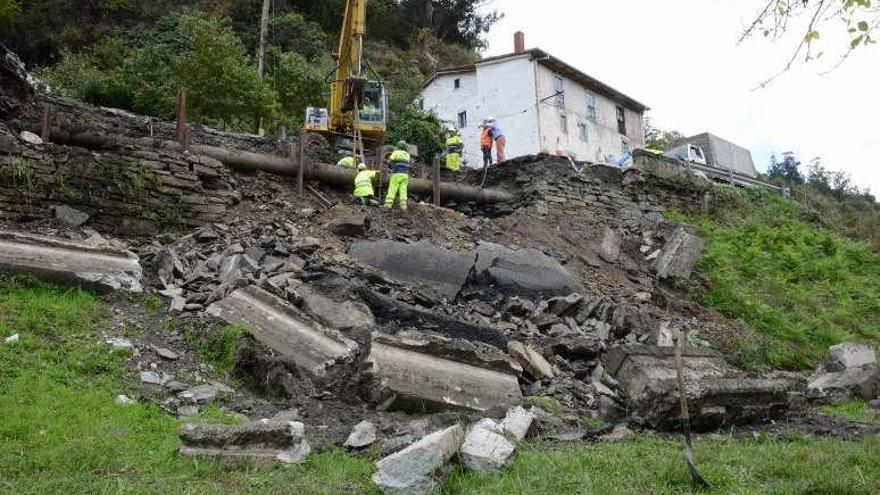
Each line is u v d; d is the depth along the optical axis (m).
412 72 39.03
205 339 7.77
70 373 6.59
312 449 5.68
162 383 6.91
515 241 14.69
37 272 8.13
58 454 5.03
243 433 5.38
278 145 15.79
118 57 28.25
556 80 31.73
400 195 14.52
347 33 18.86
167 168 11.86
